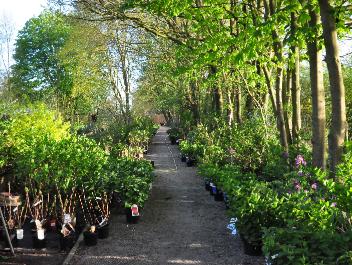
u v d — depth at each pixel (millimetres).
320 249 3285
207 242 6363
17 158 7531
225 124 14898
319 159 6012
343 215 3932
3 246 6312
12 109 9539
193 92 22016
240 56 5809
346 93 19109
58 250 6180
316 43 5879
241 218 5520
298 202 4633
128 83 20078
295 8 5613
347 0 5832
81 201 7391
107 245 6363
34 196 6969
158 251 6023
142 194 7695
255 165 9773
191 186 11461
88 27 16297
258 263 5395
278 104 8609
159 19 13570
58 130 10039
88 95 21484
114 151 14680
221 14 8680
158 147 25000
